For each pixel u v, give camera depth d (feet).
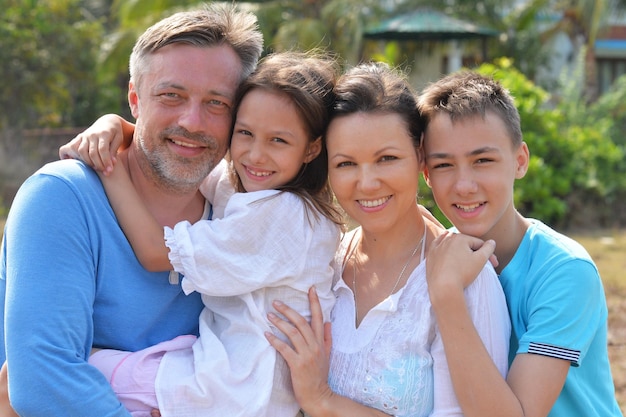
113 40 48.52
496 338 7.01
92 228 7.41
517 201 30.48
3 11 46.09
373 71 7.73
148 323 7.79
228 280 7.41
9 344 6.84
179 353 7.68
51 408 6.70
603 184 33.53
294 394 7.47
